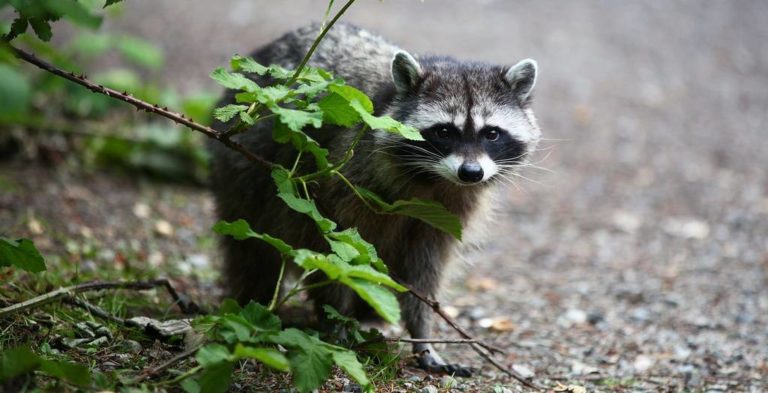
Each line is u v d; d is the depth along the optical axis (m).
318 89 6.37
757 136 20.20
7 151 14.10
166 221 13.11
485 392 7.62
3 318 7.05
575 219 15.85
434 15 25.08
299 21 23.02
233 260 9.55
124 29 20.89
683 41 25.39
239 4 23.98
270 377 6.84
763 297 11.89
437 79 8.62
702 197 16.95
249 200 9.20
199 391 5.90
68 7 6.48
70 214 12.22
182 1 23.64
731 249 14.30
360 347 7.50
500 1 27.06
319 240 8.44
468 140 8.45
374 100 8.63
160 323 7.43
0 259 6.49
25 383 5.70
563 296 12.05
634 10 27.42
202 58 19.97
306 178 6.98
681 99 21.92
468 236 9.04
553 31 25.02
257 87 6.39
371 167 8.27
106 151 14.78
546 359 9.14
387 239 8.56
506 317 10.96
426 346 8.54
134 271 10.16
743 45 25.47
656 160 18.69
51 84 13.48
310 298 8.76
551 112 20.39
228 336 5.88
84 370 5.63
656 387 8.20
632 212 16.23
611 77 22.64
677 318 10.98
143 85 16.52
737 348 9.65
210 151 9.95
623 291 12.23
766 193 17.16
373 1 25.52
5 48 6.36
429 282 8.82
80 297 7.97
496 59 22.06
